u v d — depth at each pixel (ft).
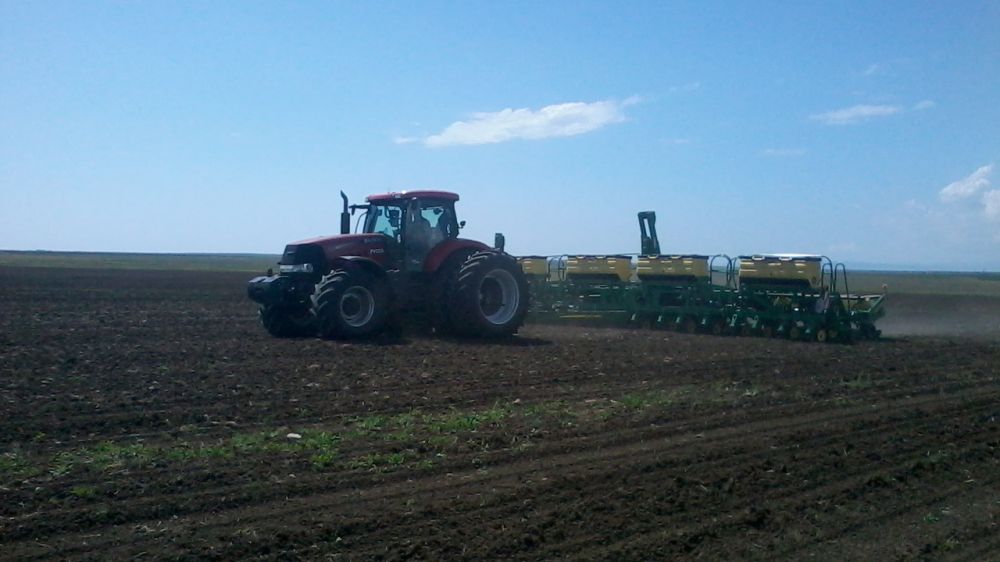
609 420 32.48
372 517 21.42
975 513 23.38
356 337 53.31
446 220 57.67
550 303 71.26
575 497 23.41
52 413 31.78
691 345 55.93
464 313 55.16
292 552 19.39
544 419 32.35
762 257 63.10
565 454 27.81
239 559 18.99
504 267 57.16
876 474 26.27
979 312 99.45
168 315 73.46
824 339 60.59
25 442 27.91
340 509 22.07
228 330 59.98
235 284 127.75
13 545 19.38
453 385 38.91
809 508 23.35
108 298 93.91
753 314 62.80
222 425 30.76
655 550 20.20
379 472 25.23
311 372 41.34
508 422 31.76
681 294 65.87
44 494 22.53
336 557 19.21
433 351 49.47
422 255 56.24
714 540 21.04
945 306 107.76
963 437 31.32
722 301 64.28
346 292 52.75
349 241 54.90
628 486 24.43
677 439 29.96
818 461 27.45
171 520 21.16
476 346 52.54
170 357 45.52
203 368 42.06
